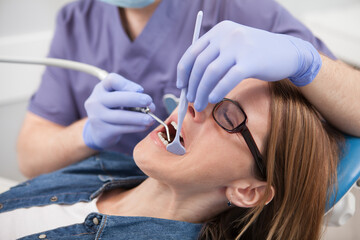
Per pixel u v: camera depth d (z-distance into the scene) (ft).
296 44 2.89
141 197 3.52
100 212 3.58
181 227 3.37
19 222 3.52
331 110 3.19
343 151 3.45
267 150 3.09
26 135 4.82
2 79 6.79
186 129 3.16
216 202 3.43
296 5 7.01
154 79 4.52
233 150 3.09
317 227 3.28
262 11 4.22
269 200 3.21
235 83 2.58
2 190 4.44
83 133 4.09
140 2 4.09
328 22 6.75
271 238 3.39
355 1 7.21
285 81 3.14
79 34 4.82
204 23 4.37
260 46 2.65
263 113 3.06
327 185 3.24
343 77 3.13
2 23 6.66
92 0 4.81
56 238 3.25
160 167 3.14
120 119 3.51
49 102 4.86
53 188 3.78
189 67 2.84
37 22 6.98
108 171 4.17
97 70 3.67
